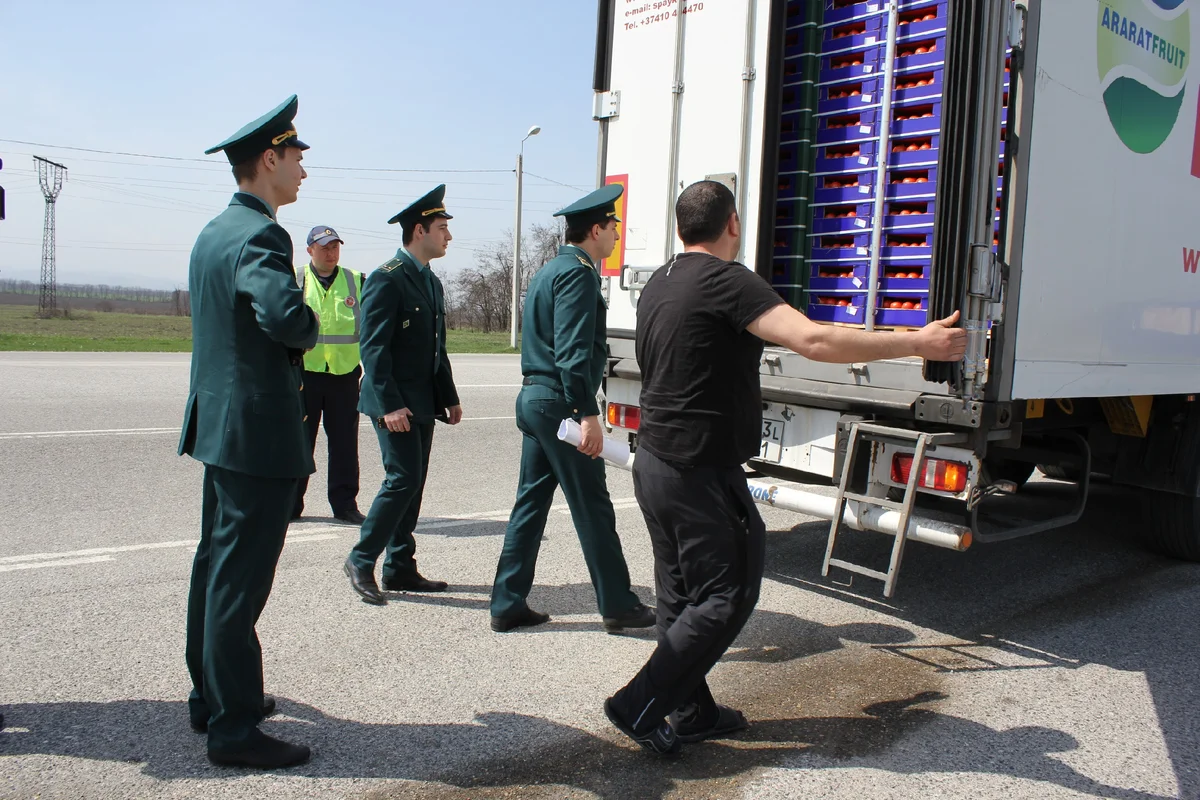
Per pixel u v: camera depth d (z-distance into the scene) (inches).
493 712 126.3
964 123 137.3
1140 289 180.2
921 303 170.4
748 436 110.2
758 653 152.9
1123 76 168.9
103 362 613.0
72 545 198.1
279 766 108.8
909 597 186.2
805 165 185.9
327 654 145.3
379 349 163.5
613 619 156.5
